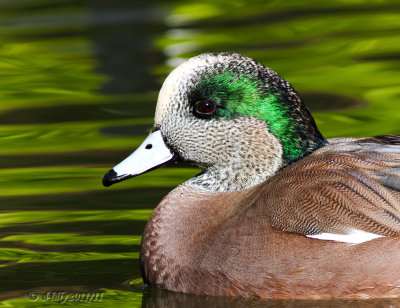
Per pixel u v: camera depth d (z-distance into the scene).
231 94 10.55
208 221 10.38
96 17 22.80
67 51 20.58
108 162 14.52
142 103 17.50
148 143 10.98
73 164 14.47
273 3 24.08
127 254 11.30
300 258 9.63
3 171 14.23
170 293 10.31
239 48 20.30
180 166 14.47
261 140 10.57
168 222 10.61
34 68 19.66
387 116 16.08
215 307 9.91
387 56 19.55
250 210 10.03
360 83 17.95
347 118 16.05
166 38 21.12
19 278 10.60
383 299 9.54
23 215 12.49
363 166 9.95
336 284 9.56
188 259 10.23
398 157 9.95
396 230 9.55
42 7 23.83
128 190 13.41
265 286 9.77
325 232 9.67
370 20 22.23
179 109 10.77
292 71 18.70
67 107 17.38
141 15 22.78
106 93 18.08
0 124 16.56
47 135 15.95
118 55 20.11
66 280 10.57
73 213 12.55
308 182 9.95
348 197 9.77
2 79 18.95
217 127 10.65
